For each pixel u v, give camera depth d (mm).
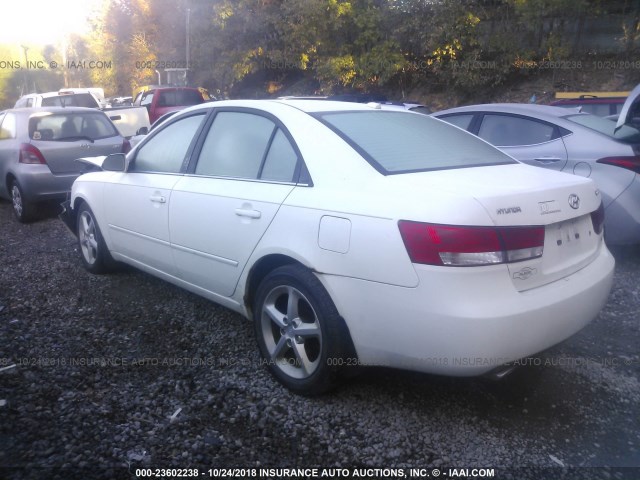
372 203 3061
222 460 2898
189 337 4285
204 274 4105
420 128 4031
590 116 6461
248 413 3291
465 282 2777
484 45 20734
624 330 4375
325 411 3324
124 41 33312
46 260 6266
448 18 20438
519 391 3541
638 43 18547
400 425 3195
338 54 23016
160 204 4422
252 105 4070
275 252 3443
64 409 3297
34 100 15930
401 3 21641
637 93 5695
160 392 3512
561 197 3184
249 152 3922
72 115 8836
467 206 2826
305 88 26547
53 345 4137
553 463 2885
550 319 2959
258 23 24719
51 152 8320
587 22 19703
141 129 13172
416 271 2838
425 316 2826
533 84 20281
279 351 3531
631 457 2926
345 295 3105
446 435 3109
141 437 3062
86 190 5480
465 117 6910
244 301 3818
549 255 3072
